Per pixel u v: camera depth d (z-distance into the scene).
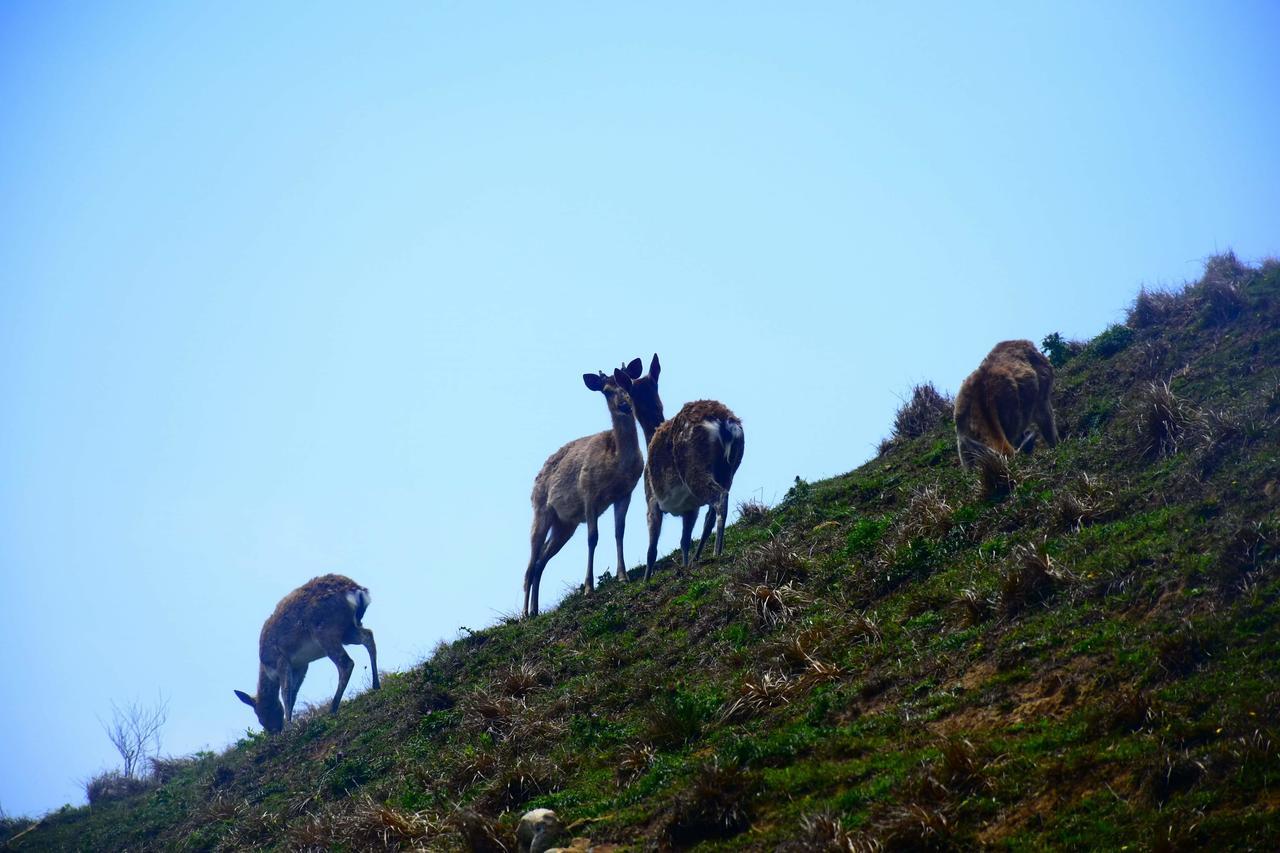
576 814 35.44
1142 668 29.97
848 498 54.38
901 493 51.72
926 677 34.56
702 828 31.27
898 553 42.47
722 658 42.09
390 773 48.12
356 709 60.22
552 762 40.34
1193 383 47.28
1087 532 38.16
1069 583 35.34
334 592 64.12
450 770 43.81
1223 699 27.34
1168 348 52.00
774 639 41.34
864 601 41.72
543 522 64.06
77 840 61.38
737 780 31.75
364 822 41.72
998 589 36.81
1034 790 27.16
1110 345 55.75
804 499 57.50
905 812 27.09
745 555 49.31
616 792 36.41
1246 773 24.83
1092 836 25.08
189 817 56.00
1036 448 49.62
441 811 40.91
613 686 44.72
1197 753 25.88
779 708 36.66
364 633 64.19
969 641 35.44
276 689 67.69
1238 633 29.50
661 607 50.38
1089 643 32.12
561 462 62.75
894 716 33.06
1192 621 30.70
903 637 37.56
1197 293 55.56
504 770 40.09
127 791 68.81
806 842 27.39
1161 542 35.16
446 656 57.59
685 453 51.75
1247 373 46.16
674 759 36.31
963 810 27.38
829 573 44.62
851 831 27.58
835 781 30.69
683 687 42.00
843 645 38.94
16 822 68.88
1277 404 39.84
